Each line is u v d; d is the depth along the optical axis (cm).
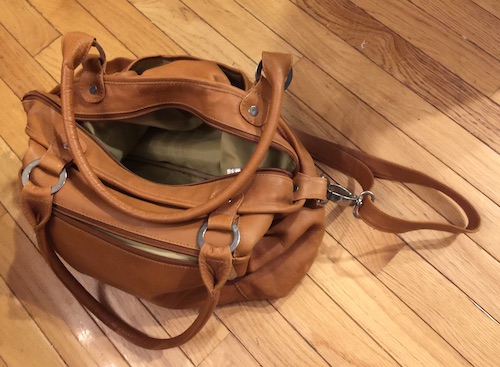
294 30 105
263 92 67
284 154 75
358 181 93
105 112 71
